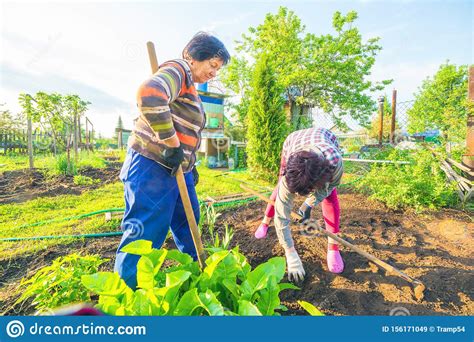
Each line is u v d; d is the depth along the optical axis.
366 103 12.98
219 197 4.68
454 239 3.18
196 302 1.41
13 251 2.80
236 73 11.40
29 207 4.25
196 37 1.76
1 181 6.09
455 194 4.57
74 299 1.74
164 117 1.45
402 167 5.21
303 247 2.84
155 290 1.37
